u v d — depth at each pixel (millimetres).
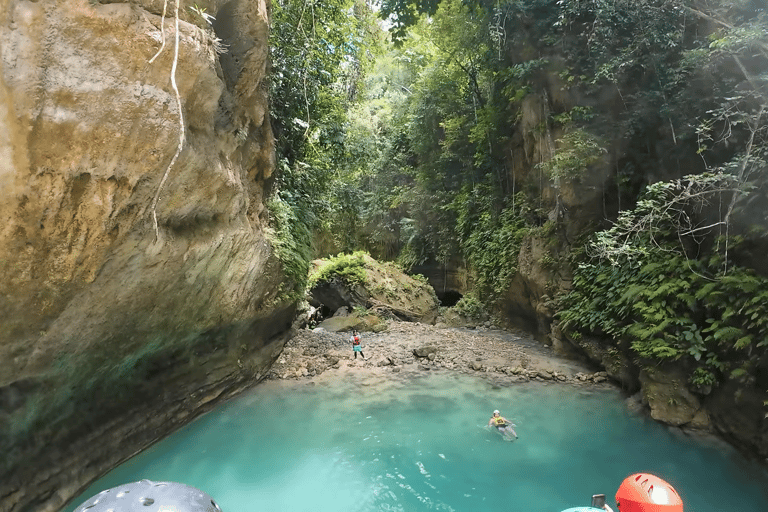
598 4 11312
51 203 3457
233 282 7988
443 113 20844
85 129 3350
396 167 26219
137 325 5832
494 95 17375
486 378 10945
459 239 21156
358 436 7699
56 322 4246
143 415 6758
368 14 15867
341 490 6090
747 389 7223
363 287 19750
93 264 4098
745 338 7223
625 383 10008
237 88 6453
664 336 8836
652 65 10617
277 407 8961
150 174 4012
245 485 6164
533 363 12102
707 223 9484
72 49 3215
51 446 5223
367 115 25219
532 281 14594
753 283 7535
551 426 8109
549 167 13102
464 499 5887
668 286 9023
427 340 15023
